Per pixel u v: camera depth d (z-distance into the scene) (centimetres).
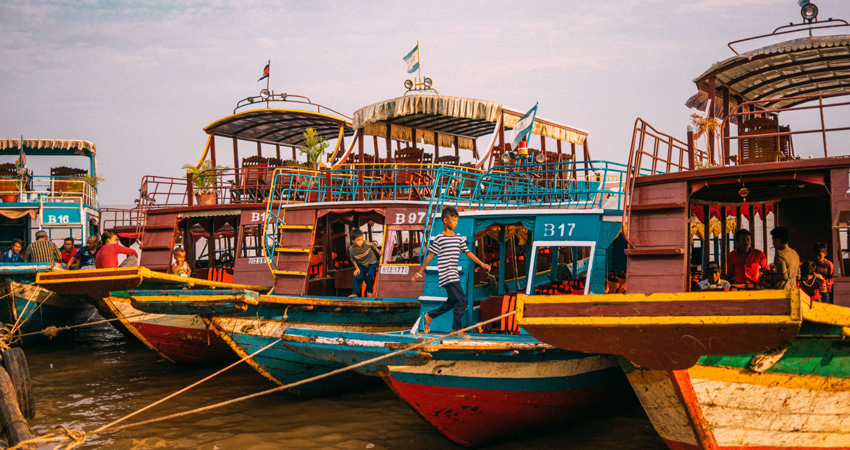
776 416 624
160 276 1041
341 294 1301
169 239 1373
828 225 1001
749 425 621
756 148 905
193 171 1673
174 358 1259
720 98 1117
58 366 1300
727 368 581
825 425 649
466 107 1324
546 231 864
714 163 957
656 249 732
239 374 1212
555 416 806
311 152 1686
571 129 1658
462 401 752
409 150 1409
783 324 478
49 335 1285
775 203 1049
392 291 1052
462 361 739
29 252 1463
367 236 1504
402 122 1589
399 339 739
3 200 2250
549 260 1429
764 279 816
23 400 870
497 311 889
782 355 569
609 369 826
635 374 632
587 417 870
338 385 1031
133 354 1438
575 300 569
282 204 1304
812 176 684
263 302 963
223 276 1430
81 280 1069
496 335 786
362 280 1148
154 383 1149
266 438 834
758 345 497
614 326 548
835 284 655
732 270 935
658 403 632
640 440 795
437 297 887
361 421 899
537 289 973
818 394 625
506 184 1277
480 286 1043
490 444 808
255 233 1483
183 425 896
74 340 1647
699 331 516
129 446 816
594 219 835
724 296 504
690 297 518
